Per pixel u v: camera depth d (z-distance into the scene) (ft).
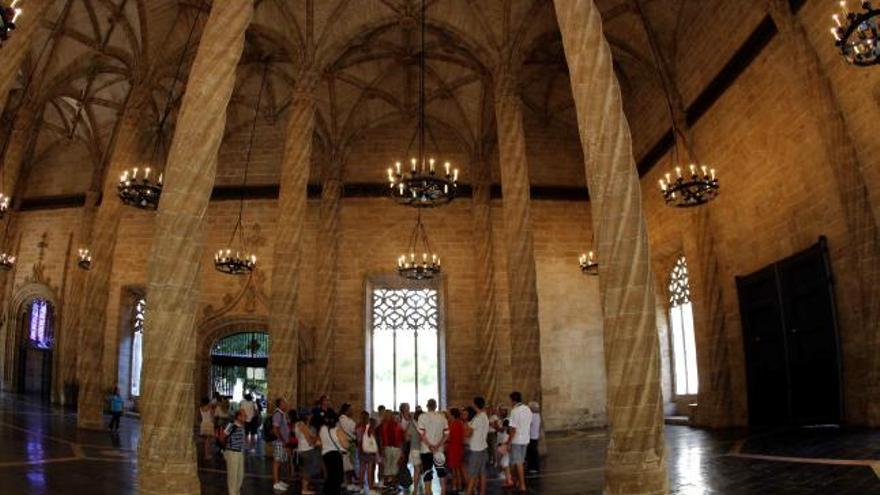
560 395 90.38
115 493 35.04
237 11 38.45
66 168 102.12
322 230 88.69
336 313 90.68
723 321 69.97
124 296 93.86
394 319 95.45
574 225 96.48
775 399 61.72
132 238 95.55
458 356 90.22
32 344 100.01
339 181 91.81
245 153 97.04
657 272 86.53
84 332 67.31
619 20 75.46
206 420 61.31
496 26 70.54
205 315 91.30
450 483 44.42
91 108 95.96
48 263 98.63
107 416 85.40
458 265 93.30
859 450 39.68
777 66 58.39
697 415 70.90
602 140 33.53
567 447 64.59
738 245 67.62
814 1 51.08
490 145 93.56
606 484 29.68
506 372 89.56
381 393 92.84
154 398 32.22
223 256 81.46
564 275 94.58
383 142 96.99
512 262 61.62
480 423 38.22
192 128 36.01
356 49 82.53
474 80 89.86
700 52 70.74
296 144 64.90
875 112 46.52
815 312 55.83
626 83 89.20
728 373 69.05
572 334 92.68
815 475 33.09
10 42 43.16
